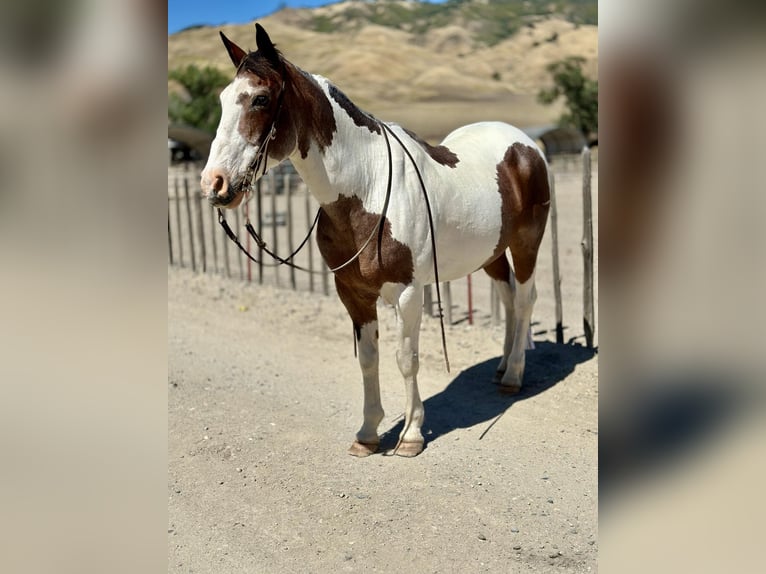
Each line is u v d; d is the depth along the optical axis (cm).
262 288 945
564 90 4234
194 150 3400
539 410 496
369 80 9612
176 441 460
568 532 339
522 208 488
